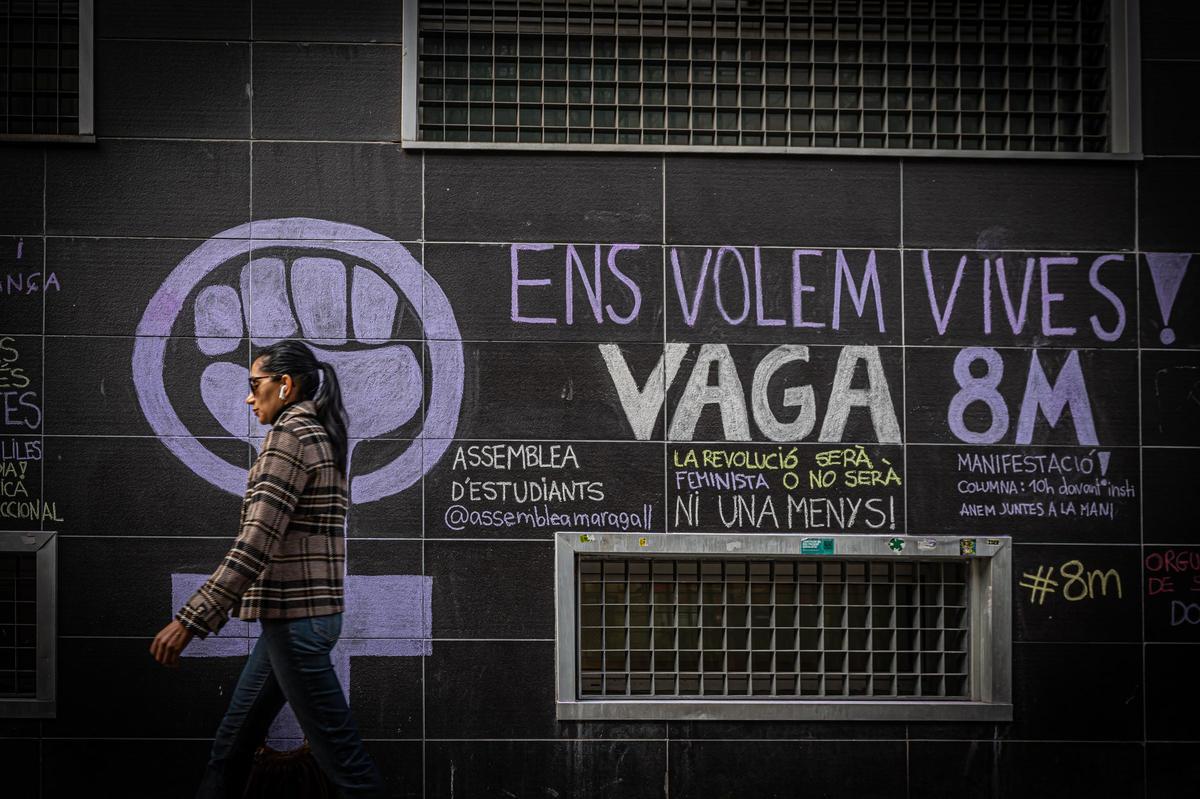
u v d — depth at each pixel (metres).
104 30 4.30
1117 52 4.47
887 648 4.46
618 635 4.40
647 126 4.54
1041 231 4.41
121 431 4.23
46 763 4.15
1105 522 4.36
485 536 4.27
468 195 4.34
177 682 4.18
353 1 4.35
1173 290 4.42
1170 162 4.45
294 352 3.35
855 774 4.26
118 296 4.26
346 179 4.32
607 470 4.30
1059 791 4.29
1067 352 4.39
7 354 4.23
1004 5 4.55
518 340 4.32
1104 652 4.32
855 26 4.56
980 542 4.32
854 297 4.38
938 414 4.36
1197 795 4.30
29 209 4.26
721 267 4.37
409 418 4.28
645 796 4.23
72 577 4.19
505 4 4.51
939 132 4.53
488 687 4.23
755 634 4.43
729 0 4.55
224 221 4.29
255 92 4.32
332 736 3.18
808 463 4.34
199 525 4.23
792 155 4.39
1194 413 4.39
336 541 3.26
